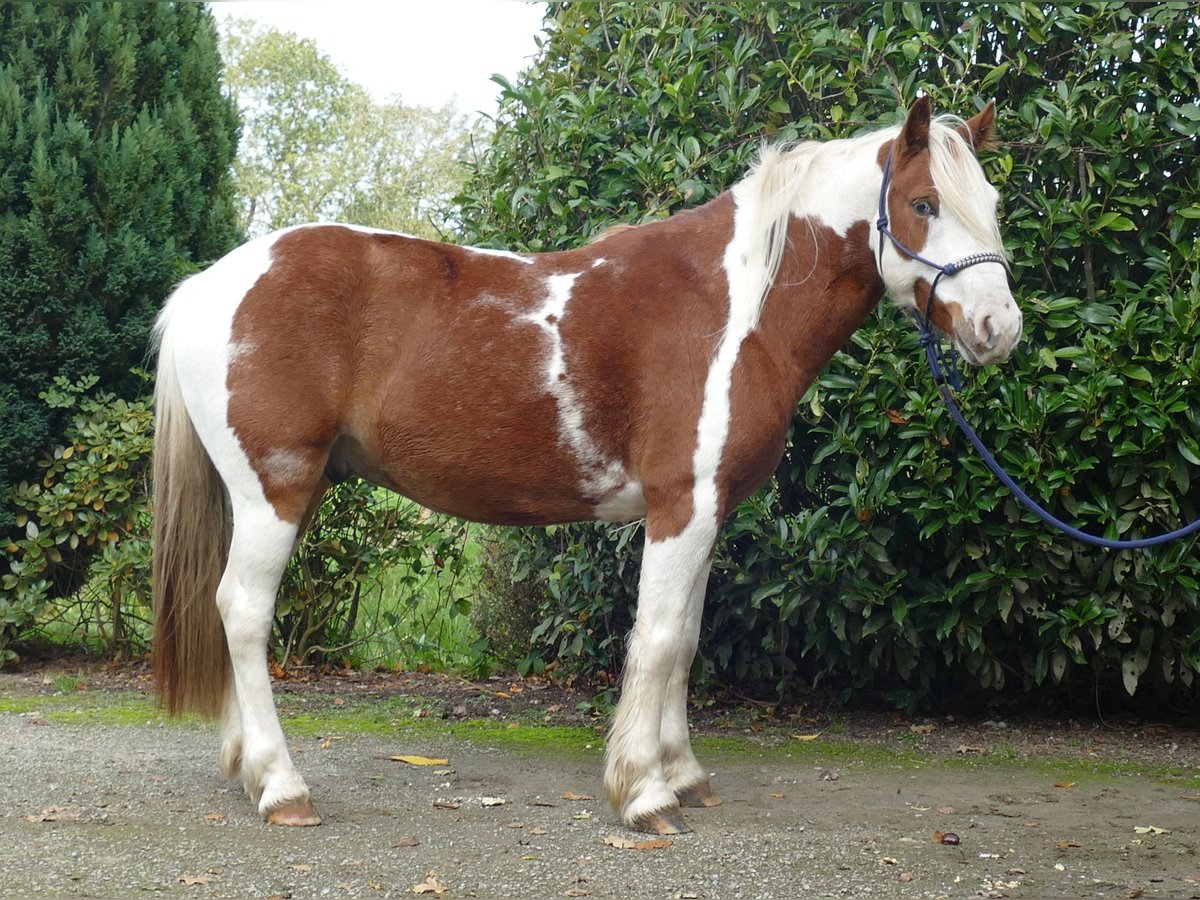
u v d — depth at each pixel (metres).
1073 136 4.12
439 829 3.04
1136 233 4.29
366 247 3.20
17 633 5.30
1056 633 4.38
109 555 5.09
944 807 3.38
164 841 2.88
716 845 2.94
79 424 5.20
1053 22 4.21
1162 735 4.40
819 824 3.18
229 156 6.04
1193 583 4.02
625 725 3.10
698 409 3.09
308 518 3.56
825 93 4.46
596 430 3.16
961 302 3.00
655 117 4.46
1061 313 4.11
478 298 3.18
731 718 4.59
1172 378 3.93
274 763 3.08
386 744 4.10
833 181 3.22
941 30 4.46
